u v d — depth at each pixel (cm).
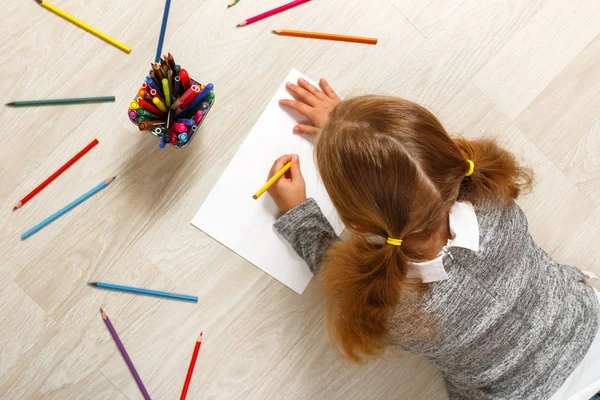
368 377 88
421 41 87
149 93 70
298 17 86
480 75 88
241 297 86
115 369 85
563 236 91
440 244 61
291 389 87
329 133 57
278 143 84
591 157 90
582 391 73
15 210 83
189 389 85
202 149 84
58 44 83
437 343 67
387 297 61
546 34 89
